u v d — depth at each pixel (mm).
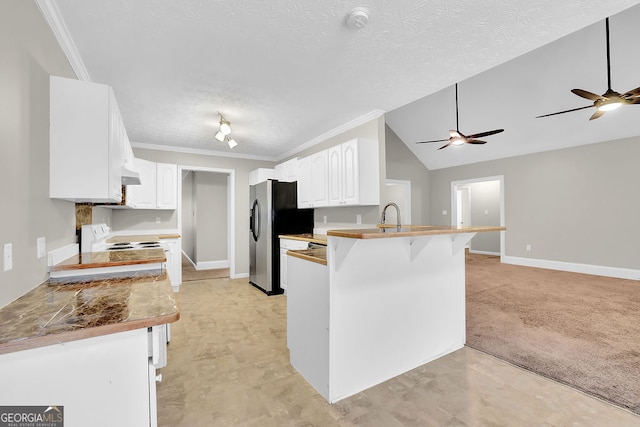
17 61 1254
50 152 1568
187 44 2029
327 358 1757
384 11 1718
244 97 2943
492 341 2537
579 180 5250
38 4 1458
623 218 4770
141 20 1758
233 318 3199
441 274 2330
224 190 6711
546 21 1850
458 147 6488
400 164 7078
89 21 1754
